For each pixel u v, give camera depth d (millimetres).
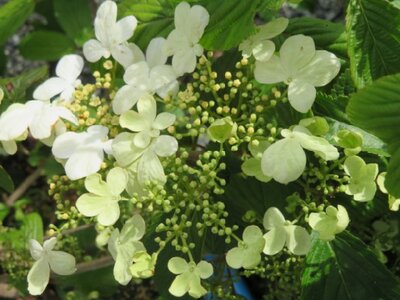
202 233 175
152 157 171
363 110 152
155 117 175
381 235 225
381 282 181
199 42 184
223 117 179
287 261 185
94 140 179
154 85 185
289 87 172
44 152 339
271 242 164
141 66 188
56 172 318
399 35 177
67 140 179
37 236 288
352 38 178
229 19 181
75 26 347
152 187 169
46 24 386
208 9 186
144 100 175
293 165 157
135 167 173
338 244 185
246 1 180
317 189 174
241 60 190
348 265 183
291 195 186
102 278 314
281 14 389
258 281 309
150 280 346
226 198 194
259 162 169
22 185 352
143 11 220
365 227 225
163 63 193
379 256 226
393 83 145
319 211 169
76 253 268
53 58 353
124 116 175
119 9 221
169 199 170
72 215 184
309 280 181
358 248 184
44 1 373
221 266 211
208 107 183
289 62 174
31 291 184
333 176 171
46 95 192
